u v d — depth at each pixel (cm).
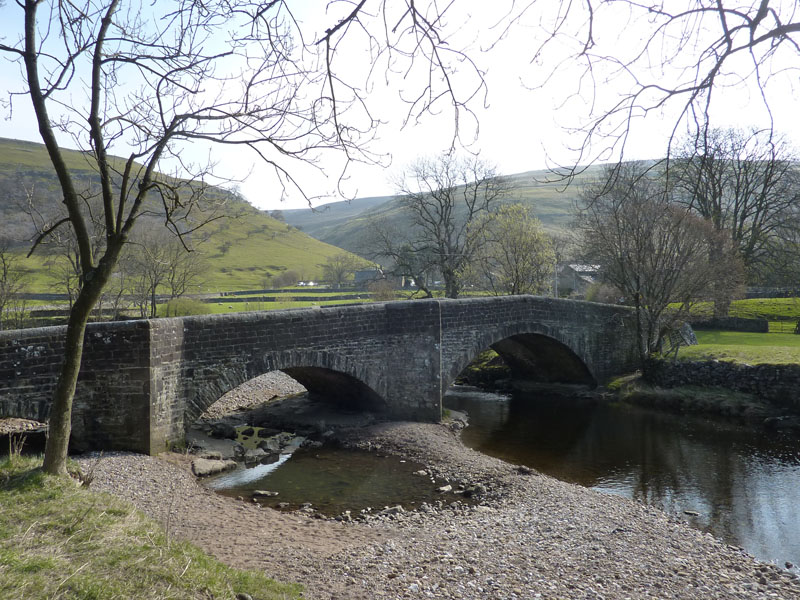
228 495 1577
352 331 2217
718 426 2553
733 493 1723
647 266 3061
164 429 1739
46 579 609
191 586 678
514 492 1666
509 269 4203
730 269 2952
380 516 1465
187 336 1795
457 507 1552
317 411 2522
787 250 3538
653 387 3066
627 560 1178
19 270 3547
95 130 890
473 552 1158
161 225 3703
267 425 2398
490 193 4700
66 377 943
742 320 4091
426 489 1697
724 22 374
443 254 4275
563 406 2967
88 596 599
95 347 1647
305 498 1598
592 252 3241
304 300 6334
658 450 2192
